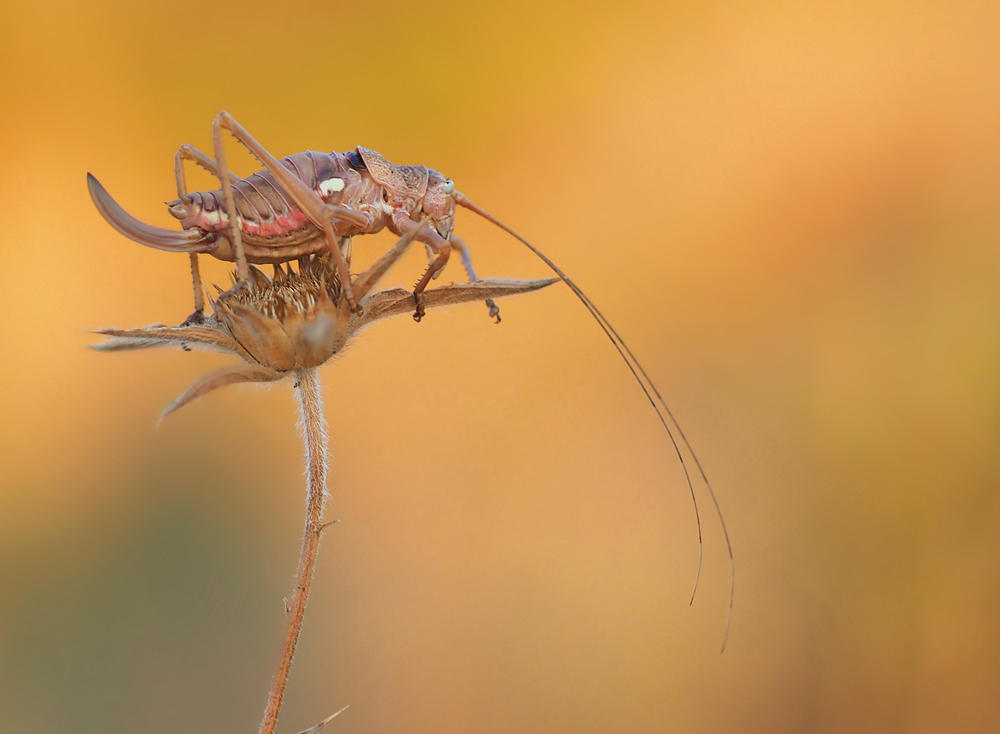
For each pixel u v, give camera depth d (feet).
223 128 1.80
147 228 1.80
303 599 1.80
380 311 1.82
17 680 2.37
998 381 2.48
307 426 1.80
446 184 1.85
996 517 2.35
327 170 1.82
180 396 1.79
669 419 2.96
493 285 1.82
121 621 2.48
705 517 2.74
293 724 2.47
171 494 2.66
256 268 1.81
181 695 2.42
